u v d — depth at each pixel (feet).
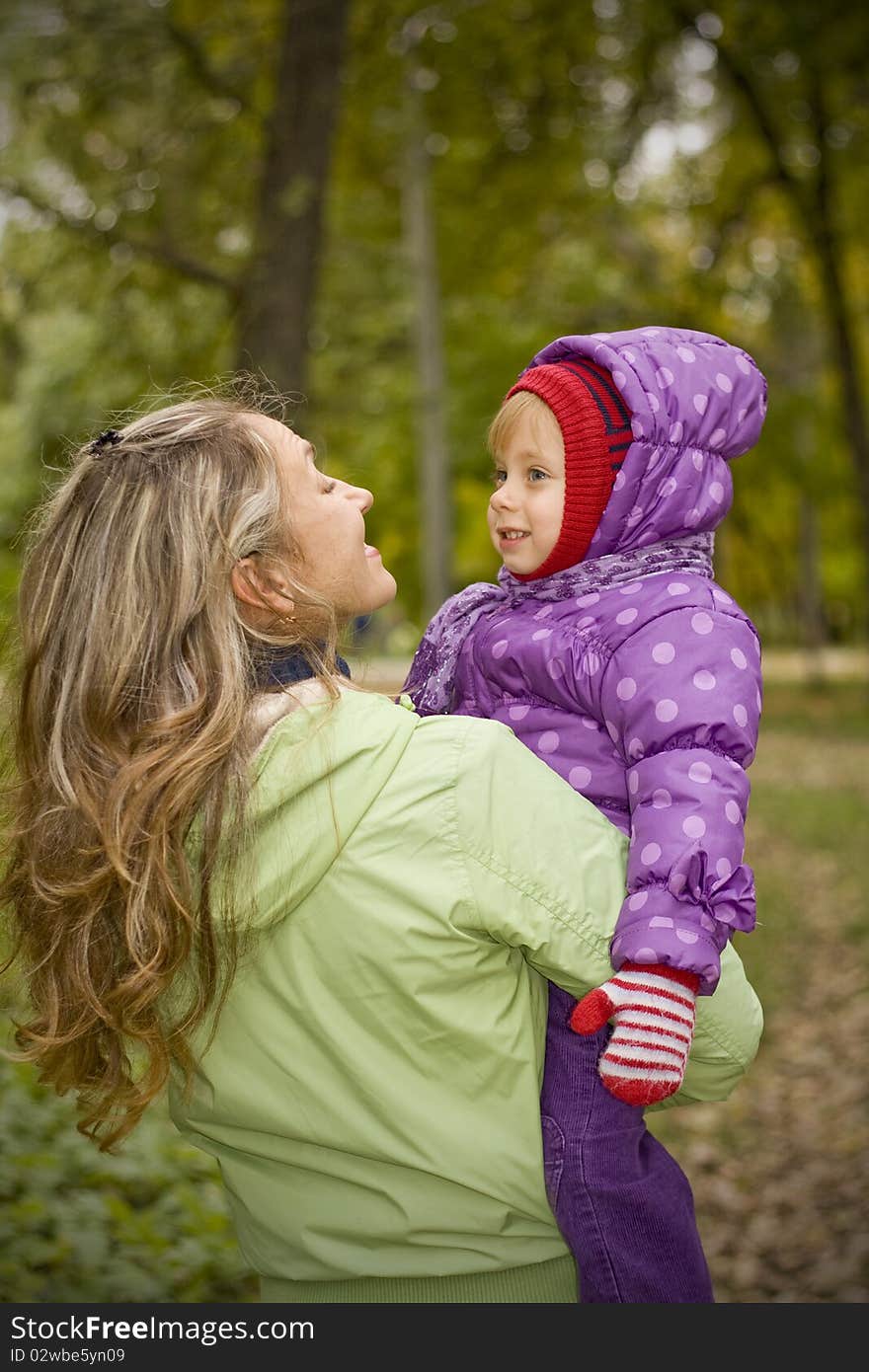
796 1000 25.67
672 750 6.06
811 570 107.55
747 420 6.88
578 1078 5.64
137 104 26.32
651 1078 5.26
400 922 4.91
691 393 6.63
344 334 54.08
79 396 30.66
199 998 5.01
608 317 57.57
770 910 31.50
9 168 23.99
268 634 5.45
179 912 4.87
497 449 7.17
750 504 79.51
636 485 6.61
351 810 4.96
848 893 33.71
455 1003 5.02
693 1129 20.22
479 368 60.23
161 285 27.55
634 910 5.45
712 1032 5.67
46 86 23.85
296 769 4.97
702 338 6.91
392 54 40.60
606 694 6.36
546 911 5.18
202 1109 5.42
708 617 6.35
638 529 6.71
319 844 4.92
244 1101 5.19
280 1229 5.33
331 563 5.76
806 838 42.37
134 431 5.64
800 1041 23.39
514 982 5.20
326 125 25.72
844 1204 16.53
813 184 54.70
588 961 5.32
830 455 73.61
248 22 28.14
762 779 57.72
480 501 71.77
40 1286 9.30
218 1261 10.44
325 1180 5.24
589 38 44.45
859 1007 24.54
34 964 5.39
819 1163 17.95
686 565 6.81
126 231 25.12
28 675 5.41
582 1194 5.47
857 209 58.44
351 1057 5.00
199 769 4.89
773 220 60.18
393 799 5.02
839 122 52.49
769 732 76.74
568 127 46.75
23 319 27.68
